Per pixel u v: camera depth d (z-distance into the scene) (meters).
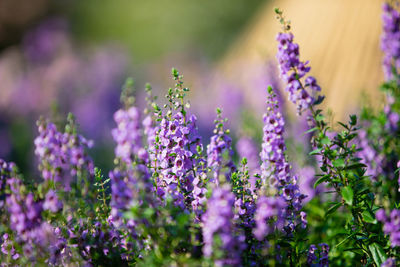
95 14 26.28
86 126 11.95
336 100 9.95
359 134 4.35
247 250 3.45
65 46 17.30
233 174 3.61
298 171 5.08
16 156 11.39
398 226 3.20
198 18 25.61
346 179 3.71
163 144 3.68
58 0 25.58
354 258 3.86
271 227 3.39
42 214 3.44
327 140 3.54
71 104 12.88
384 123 3.54
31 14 24.22
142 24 25.92
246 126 6.83
